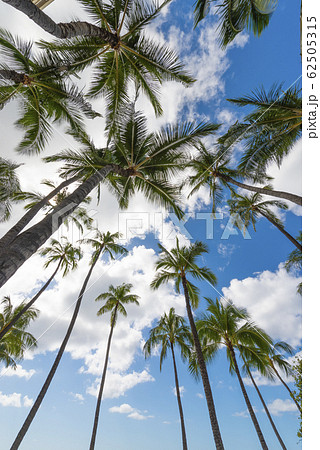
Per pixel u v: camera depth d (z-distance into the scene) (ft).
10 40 23.00
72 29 16.07
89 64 27.20
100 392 56.54
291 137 29.60
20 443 36.04
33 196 43.01
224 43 21.75
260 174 31.81
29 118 27.99
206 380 38.32
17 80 24.23
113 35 23.90
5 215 32.63
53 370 45.11
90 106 28.25
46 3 24.77
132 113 30.68
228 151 37.24
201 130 29.89
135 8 23.70
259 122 28.96
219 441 33.83
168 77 28.17
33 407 39.91
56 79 25.96
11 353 54.44
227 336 53.31
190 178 43.32
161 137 31.07
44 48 24.32
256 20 20.98
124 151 32.83
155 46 26.00
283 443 50.19
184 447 53.26
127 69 29.25
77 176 33.37
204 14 19.61
